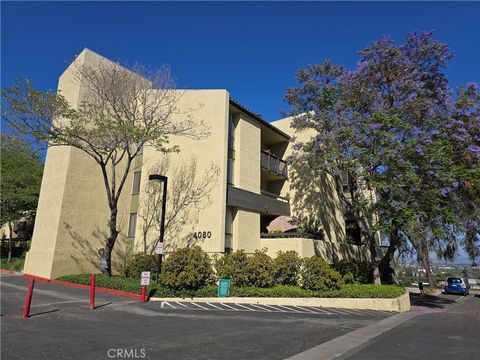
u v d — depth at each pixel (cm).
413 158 1498
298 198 2414
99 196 2066
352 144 1588
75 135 1631
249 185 2066
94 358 618
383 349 773
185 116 1986
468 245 2669
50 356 619
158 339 772
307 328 977
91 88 1833
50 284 1738
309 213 2331
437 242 2686
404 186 1536
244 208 1961
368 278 2078
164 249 1878
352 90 1748
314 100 1880
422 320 1288
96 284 1619
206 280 1530
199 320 1023
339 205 2589
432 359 692
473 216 1848
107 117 1738
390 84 1739
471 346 818
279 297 1453
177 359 632
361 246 2638
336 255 2233
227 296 1435
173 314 1106
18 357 607
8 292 1423
